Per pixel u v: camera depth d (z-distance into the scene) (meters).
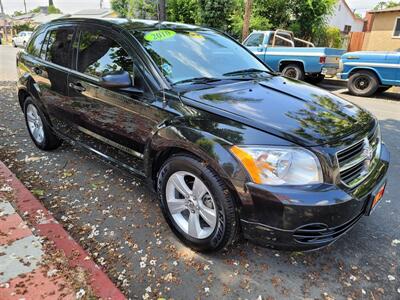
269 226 2.16
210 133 2.32
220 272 2.48
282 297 2.28
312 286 2.38
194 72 3.06
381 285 2.39
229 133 2.27
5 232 2.71
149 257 2.61
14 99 7.75
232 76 3.24
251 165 2.14
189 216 2.64
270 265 2.56
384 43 18.38
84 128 3.63
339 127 2.40
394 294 2.32
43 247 2.56
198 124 2.42
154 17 18.98
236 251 2.69
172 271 2.47
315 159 2.14
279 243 2.19
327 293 2.32
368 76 9.55
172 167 2.57
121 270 2.47
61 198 3.43
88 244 2.75
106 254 2.63
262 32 11.63
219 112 2.45
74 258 2.46
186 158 2.44
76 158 4.40
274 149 2.14
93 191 3.57
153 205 3.32
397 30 17.84
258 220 2.19
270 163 2.12
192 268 2.51
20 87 4.55
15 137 5.15
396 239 2.88
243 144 2.19
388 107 8.26
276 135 2.20
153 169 2.86
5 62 16.45
